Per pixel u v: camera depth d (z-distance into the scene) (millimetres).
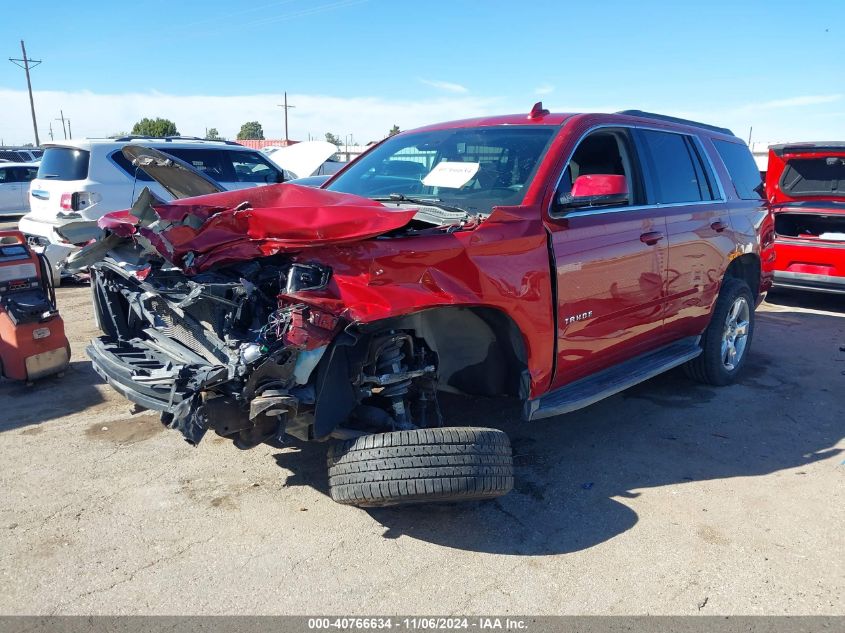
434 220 3322
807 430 4711
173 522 3352
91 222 3990
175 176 4141
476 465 2936
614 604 2820
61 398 4969
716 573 3043
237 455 4090
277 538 3242
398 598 2828
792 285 8844
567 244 3689
